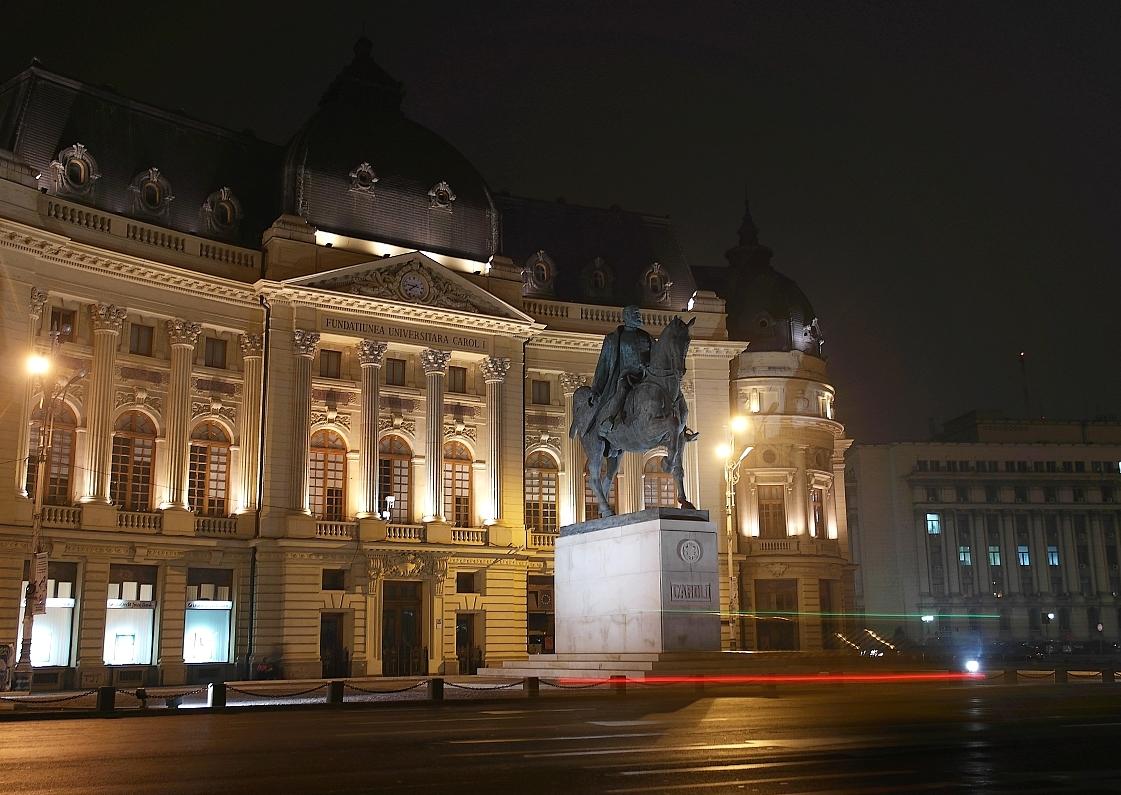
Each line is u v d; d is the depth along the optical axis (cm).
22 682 3784
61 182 5056
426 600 5700
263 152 6097
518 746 1594
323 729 1997
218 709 2747
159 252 5259
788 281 7550
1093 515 11875
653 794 1125
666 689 2789
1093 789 1159
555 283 6669
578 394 3316
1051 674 4625
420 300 5844
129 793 1162
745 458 6912
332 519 5616
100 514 4891
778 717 2098
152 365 5231
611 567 3142
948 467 11825
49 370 4300
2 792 1174
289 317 5566
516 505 6072
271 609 5262
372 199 5912
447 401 6003
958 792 1135
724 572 6531
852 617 7425
